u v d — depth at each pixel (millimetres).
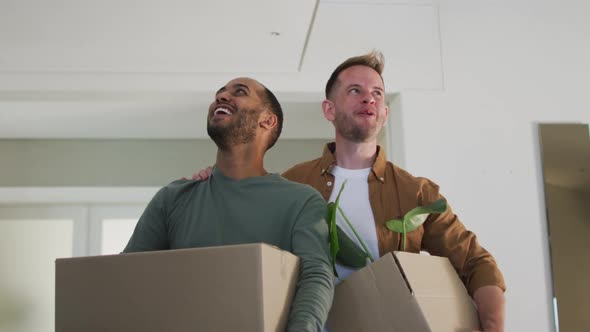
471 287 1562
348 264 1397
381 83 1838
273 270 1021
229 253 995
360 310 1234
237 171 1359
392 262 1191
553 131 3268
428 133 3217
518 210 3174
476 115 3258
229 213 1260
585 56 3381
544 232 3156
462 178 3186
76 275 1064
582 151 3254
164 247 1326
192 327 992
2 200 4609
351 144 1812
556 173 3213
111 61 3121
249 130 1350
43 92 3229
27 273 4621
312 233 1198
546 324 3068
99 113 4273
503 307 1492
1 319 4523
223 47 2967
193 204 1301
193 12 2588
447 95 3268
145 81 3227
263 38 2867
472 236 1666
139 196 4723
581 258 3125
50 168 4723
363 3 3316
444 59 3299
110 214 4777
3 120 4352
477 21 3365
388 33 3303
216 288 992
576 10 3428
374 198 1732
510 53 3344
